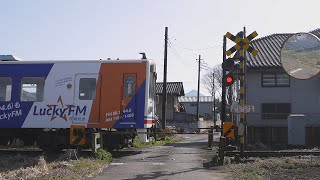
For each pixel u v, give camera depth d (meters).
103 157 13.63
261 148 20.22
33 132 16.41
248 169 11.51
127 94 15.38
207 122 50.38
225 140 13.19
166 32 30.67
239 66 13.04
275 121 23.83
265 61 24.38
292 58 17.61
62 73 15.75
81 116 15.48
